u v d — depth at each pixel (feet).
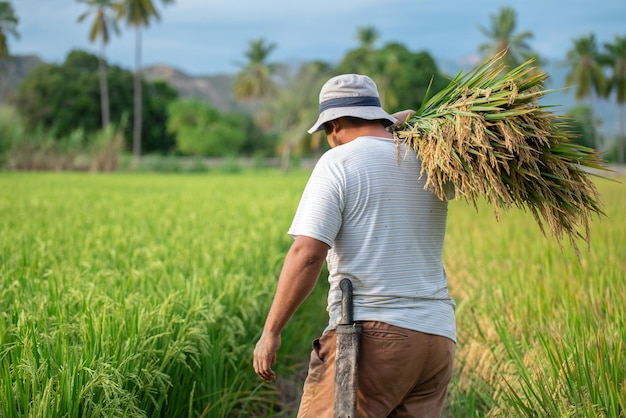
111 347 10.80
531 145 8.84
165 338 11.86
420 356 8.39
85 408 9.37
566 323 14.07
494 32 199.31
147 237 24.76
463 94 8.93
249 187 77.92
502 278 20.21
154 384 11.36
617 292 16.63
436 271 8.79
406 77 184.03
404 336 8.31
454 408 13.28
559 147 8.91
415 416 8.71
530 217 41.14
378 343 8.32
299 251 8.25
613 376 10.91
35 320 11.56
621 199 58.65
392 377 8.33
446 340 8.63
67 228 27.55
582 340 12.59
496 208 8.42
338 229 8.39
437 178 8.53
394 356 8.29
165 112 255.91
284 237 27.35
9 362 10.34
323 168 8.55
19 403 9.21
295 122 180.04
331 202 8.32
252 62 247.91
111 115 243.40
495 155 8.44
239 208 42.68
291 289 8.31
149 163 162.09
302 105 179.32
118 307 12.38
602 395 10.71
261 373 8.77
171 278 16.46
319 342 8.86
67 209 39.52
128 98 247.50
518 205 8.98
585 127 259.39
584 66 222.28
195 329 11.97
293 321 18.01
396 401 8.50
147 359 11.18
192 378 12.56
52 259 18.69
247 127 280.72
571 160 9.00
